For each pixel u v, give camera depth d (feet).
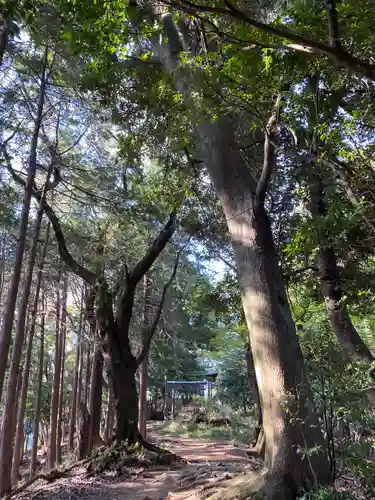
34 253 30.78
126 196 33.35
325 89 16.17
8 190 29.96
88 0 11.40
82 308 50.01
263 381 16.61
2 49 22.68
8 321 25.80
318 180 21.54
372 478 13.16
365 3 10.55
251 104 16.61
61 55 24.07
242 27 11.11
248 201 18.90
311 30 11.09
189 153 27.45
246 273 18.13
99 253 36.14
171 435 59.41
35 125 29.60
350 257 25.02
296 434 15.42
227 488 16.65
